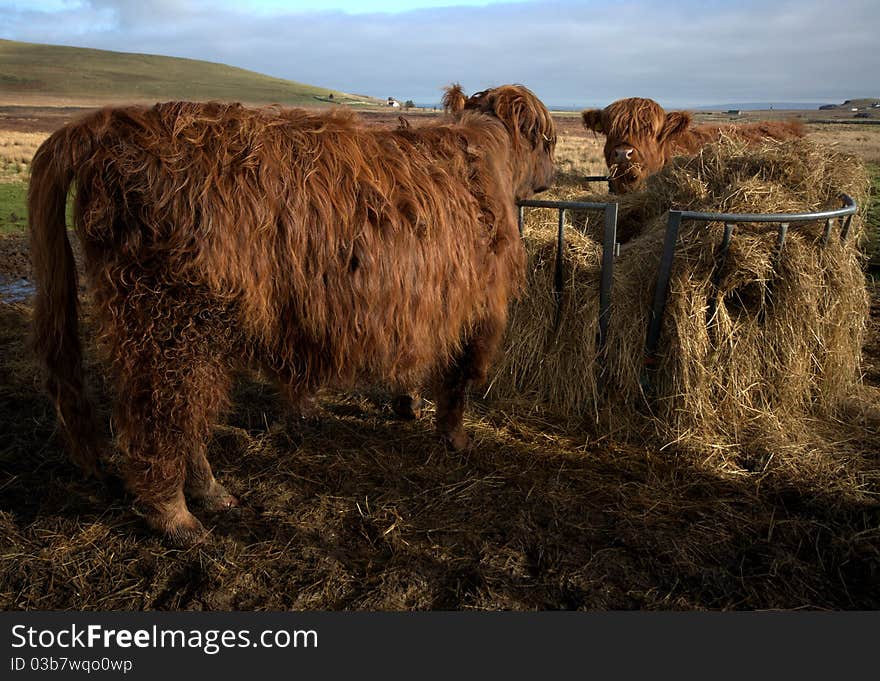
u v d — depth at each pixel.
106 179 1.97
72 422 2.42
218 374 2.20
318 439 3.31
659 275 3.23
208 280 2.00
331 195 2.13
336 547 2.52
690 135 5.90
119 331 2.05
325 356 2.28
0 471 2.95
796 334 3.30
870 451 3.17
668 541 2.54
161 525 2.47
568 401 3.59
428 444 3.28
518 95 3.22
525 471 3.05
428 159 2.49
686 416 3.26
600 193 5.44
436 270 2.41
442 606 2.25
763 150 3.81
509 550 2.50
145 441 2.19
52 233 2.17
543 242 3.61
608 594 2.29
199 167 1.98
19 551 2.44
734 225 3.31
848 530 2.60
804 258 3.26
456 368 3.02
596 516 2.71
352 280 2.19
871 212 9.36
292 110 2.33
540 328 3.62
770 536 2.57
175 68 139.25
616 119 5.41
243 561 2.43
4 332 4.69
